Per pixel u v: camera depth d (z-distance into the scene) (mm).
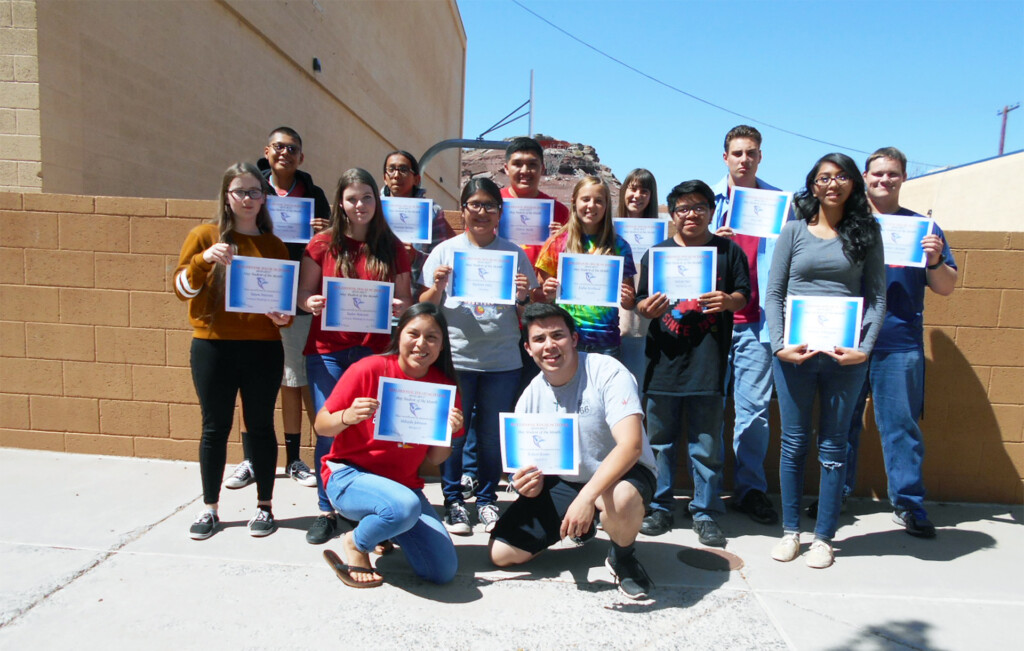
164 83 6496
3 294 4574
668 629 2662
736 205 3965
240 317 3355
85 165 5246
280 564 3145
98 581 2934
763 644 2572
